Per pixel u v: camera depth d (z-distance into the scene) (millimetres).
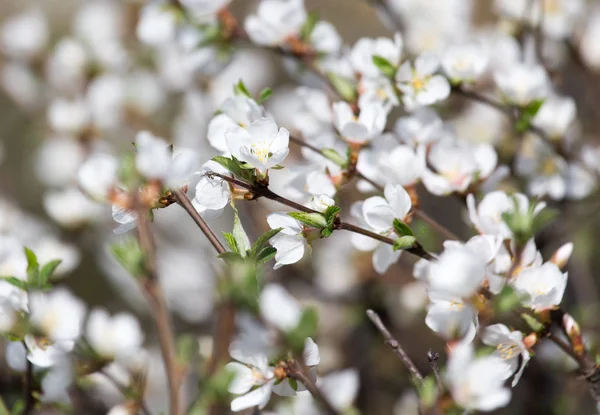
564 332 795
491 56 987
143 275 774
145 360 867
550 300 783
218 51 943
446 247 787
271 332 746
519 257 793
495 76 906
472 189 844
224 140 805
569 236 1026
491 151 850
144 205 770
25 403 821
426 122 857
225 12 936
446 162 844
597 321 997
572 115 928
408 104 850
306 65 914
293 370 763
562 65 1065
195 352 804
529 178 937
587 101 1053
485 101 891
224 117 807
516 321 795
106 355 853
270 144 771
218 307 822
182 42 942
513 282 788
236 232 765
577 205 1006
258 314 744
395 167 822
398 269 1076
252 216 1036
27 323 798
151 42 975
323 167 830
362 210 806
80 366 835
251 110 807
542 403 1019
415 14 1021
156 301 776
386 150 836
